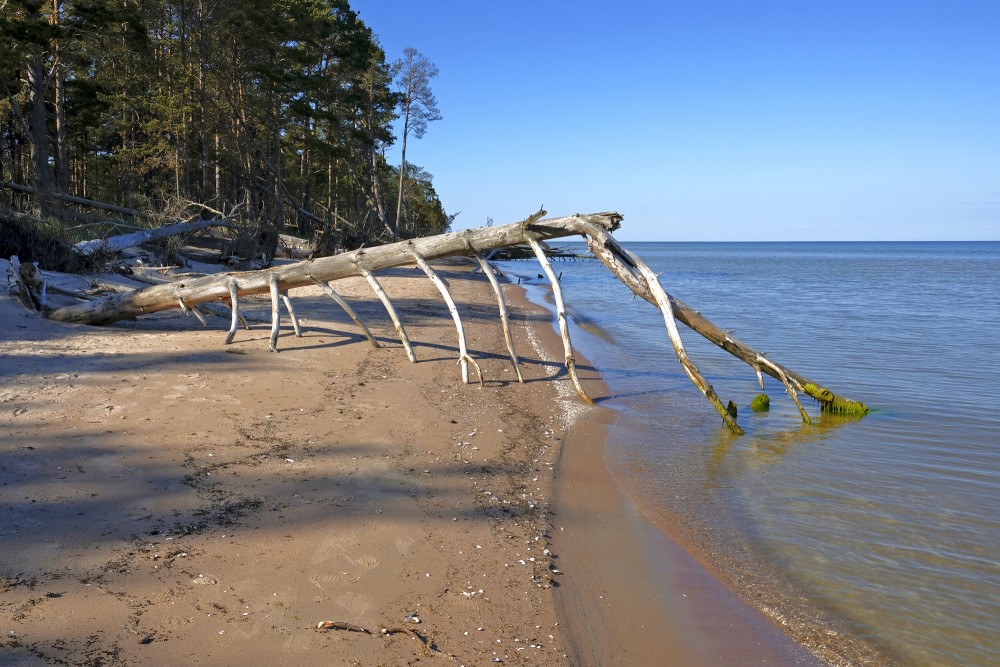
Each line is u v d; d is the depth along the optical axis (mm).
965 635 4176
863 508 6137
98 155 43594
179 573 4102
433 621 3904
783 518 5898
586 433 8406
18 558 4086
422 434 7445
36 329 10523
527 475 6664
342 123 50750
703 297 30328
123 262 18109
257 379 8758
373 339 11898
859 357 14336
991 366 13344
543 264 10250
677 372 12664
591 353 14453
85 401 7227
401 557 4617
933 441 8281
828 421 9266
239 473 5746
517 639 3818
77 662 3211
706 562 5070
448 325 16047
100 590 3836
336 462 6242
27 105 30828
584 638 3957
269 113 36938
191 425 6801
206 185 34719
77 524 4578
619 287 37250
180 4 32250
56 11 25828
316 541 4691
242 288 11102
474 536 5094
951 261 89750
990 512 6055
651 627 4172
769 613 4383
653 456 7605
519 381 10969
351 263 11133
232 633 3574
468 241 10664
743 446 8039
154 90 34000
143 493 5160
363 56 45469
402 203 56750
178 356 9586
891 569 4996
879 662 3898
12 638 3336
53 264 15250
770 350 15219
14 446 5836
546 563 4816
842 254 133750
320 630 3672
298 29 36594
